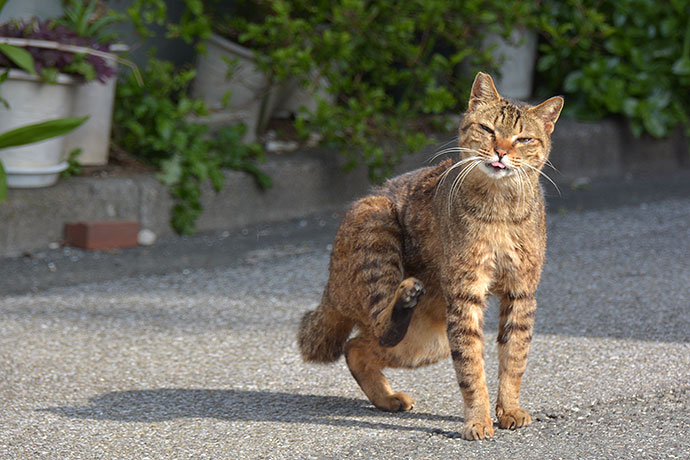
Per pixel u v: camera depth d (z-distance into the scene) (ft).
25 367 23.62
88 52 34.27
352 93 45.27
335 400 21.63
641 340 24.95
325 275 32.37
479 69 45.42
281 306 29.04
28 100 33.24
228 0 44.68
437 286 20.31
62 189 34.55
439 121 44.45
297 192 40.45
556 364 23.35
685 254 33.96
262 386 22.54
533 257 19.30
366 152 39.70
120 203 35.78
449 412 20.66
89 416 20.49
